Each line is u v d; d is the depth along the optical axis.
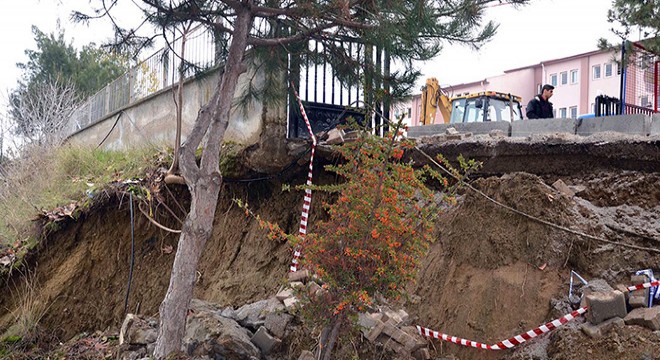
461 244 6.49
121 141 14.56
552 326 5.28
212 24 6.77
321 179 8.35
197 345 6.11
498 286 5.95
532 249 5.98
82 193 11.28
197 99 10.41
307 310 5.19
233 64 6.32
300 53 7.24
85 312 9.65
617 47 11.80
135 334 6.95
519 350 5.39
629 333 4.86
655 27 11.34
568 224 5.95
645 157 6.36
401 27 6.04
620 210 6.20
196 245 6.09
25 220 11.28
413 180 5.24
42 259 10.70
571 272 5.74
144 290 9.30
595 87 34.22
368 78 6.98
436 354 5.92
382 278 4.93
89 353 8.36
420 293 6.51
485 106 13.02
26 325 9.48
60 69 27.28
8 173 14.05
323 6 6.28
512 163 7.20
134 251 9.87
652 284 5.17
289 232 8.31
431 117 13.63
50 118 18.19
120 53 6.72
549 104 11.23
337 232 5.00
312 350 5.93
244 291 7.97
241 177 8.91
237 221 9.07
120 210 10.23
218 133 6.25
